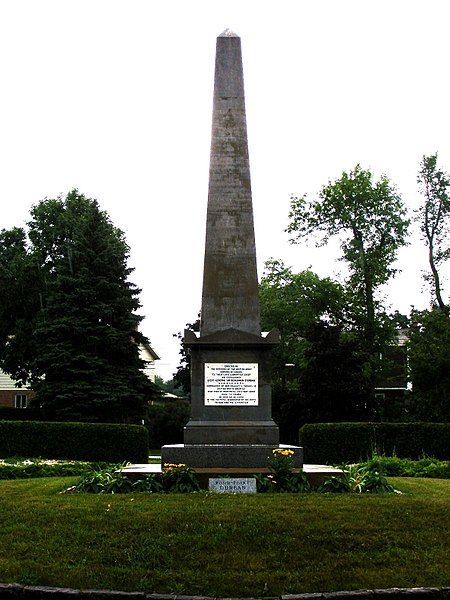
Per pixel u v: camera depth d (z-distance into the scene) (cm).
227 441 1566
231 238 1692
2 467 1903
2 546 967
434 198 4753
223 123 1738
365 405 3938
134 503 1145
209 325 1656
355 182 4747
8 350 5103
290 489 1352
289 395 4516
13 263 5103
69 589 842
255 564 903
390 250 4769
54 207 5338
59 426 2983
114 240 4325
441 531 1014
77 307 3888
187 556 923
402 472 1967
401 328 5338
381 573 885
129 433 2986
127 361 3953
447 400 3631
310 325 4334
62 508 1120
